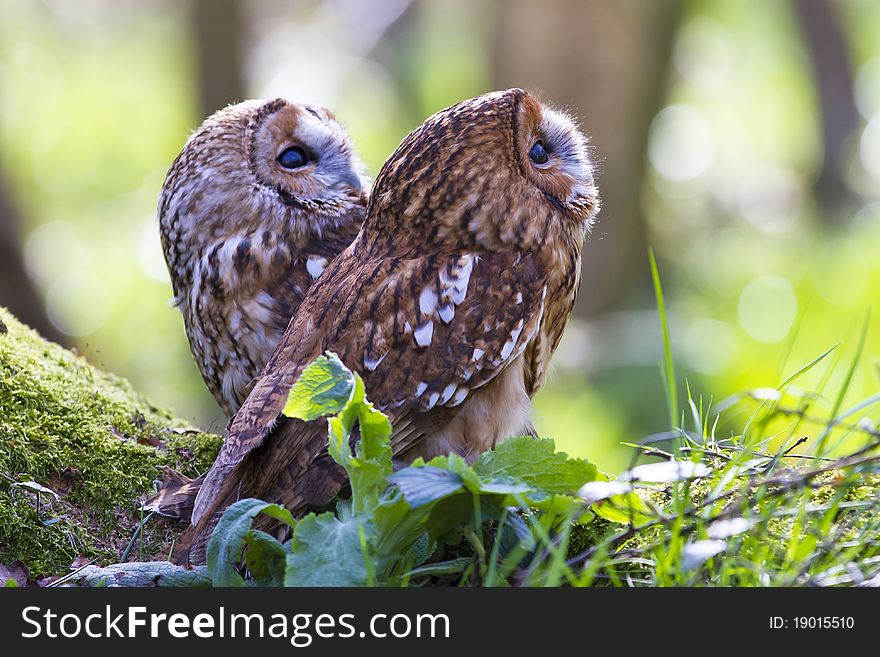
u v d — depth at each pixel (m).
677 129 33.84
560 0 22.44
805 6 30.53
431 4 32.22
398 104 31.55
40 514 7.17
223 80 25.69
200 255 9.06
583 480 6.06
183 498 7.46
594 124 22.81
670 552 5.68
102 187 31.47
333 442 5.89
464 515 5.91
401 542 5.81
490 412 7.18
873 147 30.69
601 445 16.33
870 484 6.51
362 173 9.60
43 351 8.80
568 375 17.77
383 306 6.89
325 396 5.93
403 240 7.29
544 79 22.59
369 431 5.85
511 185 7.27
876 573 5.75
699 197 33.31
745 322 22.28
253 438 6.54
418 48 31.81
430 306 6.93
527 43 22.53
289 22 32.53
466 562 6.06
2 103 31.16
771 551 5.91
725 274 26.70
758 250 28.62
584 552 6.08
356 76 31.53
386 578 5.81
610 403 16.81
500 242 7.22
